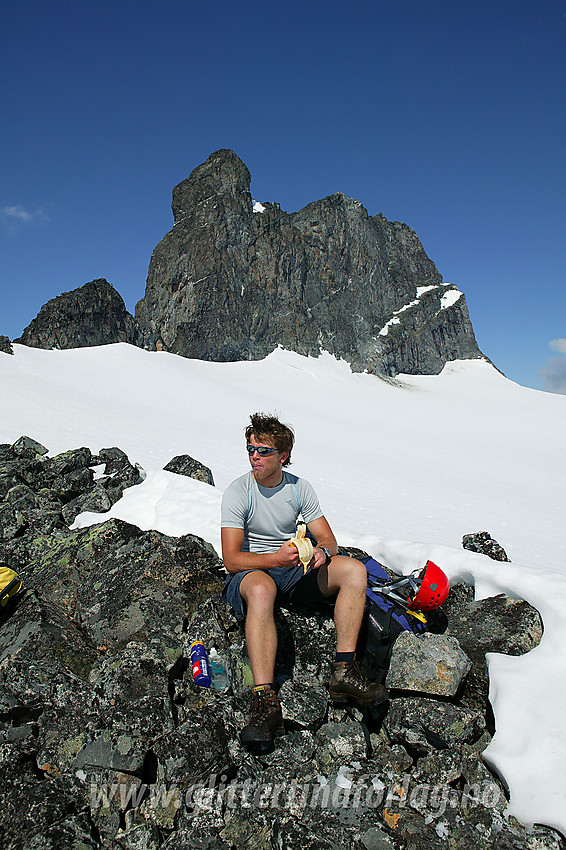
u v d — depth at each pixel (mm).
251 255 102750
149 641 4270
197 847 2861
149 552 5133
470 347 117812
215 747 3279
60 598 5094
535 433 58562
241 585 3684
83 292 82750
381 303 115438
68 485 9500
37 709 3670
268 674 3396
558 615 4000
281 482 4062
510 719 3414
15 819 3000
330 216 111125
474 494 22562
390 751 3549
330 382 90375
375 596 4000
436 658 3705
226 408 50688
